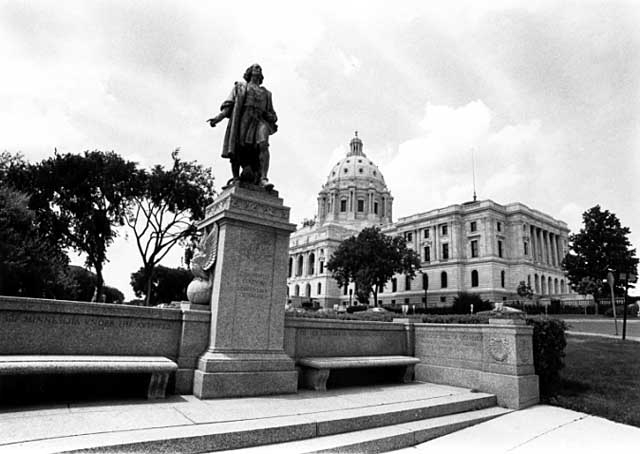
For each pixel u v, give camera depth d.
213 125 9.19
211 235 8.18
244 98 9.16
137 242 35.69
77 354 6.46
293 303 91.81
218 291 7.49
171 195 35.38
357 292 70.50
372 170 139.75
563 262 60.22
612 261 54.78
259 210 8.20
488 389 8.91
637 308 53.41
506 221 92.81
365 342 10.31
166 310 7.31
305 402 6.91
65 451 3.88
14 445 4.00
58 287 30.66
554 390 9.41
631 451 5.89
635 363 13.36
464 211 93.44
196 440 4.59
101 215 33.12
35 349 6.16
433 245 95.94
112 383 6.79
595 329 32.50
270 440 5.09
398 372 10.59
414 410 6.76
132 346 6.95
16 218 25.12
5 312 6.00
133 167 34.12
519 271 87.94
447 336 10.23
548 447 5.96
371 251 68.94
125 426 4.86
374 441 5.43
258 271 7.99
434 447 5.79
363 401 7.26
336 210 133.50
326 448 4.97
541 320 9.52
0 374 5.21
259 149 8.98
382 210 136.12
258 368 7.42
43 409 5.60
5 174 30.94
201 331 7.47
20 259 24.45
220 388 6.91
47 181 31.47
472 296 75.31
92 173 32.50
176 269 71.94
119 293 85.44
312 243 118.75
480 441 6.15
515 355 8.59
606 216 57.53
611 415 7.75
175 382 7.02
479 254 88.69
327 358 9.03
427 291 94.25
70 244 33.69
